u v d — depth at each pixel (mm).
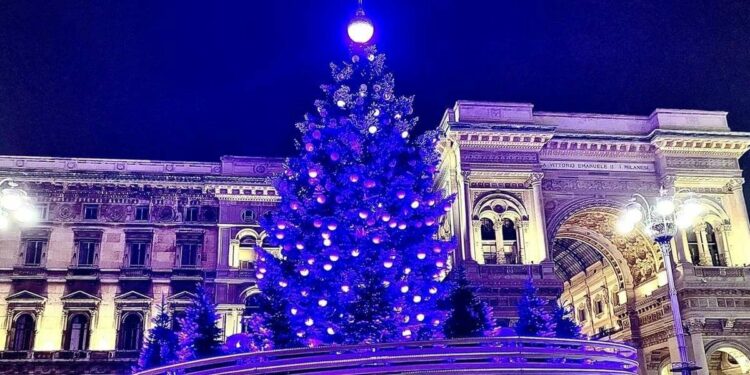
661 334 56906
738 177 58188
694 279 53562
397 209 26281
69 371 56125
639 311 60375
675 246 55344
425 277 26453
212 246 61281
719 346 52781
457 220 54188
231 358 19281
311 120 30344
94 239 60156
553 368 18875
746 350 52812
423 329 26359
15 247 58906
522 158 55594
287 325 29922
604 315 66688
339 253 24656
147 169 62844
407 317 25438
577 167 57500
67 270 58906
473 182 54781
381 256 25078
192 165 63500
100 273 59312
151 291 59500
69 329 57844
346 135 28281
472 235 52656
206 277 60125
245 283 60094
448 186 57344
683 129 58125
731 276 54250
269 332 30422
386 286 25297
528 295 43469
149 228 61000
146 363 47312
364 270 25328
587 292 70562
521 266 51969
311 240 26859
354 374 18031
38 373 55719
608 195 57094
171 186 61875
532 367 18609
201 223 61656
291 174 30516
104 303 58688
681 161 57906
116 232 60594
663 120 59031
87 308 58375
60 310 58094
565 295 75688
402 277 25891
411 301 25656
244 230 61688
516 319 50469
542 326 40531
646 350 59281
